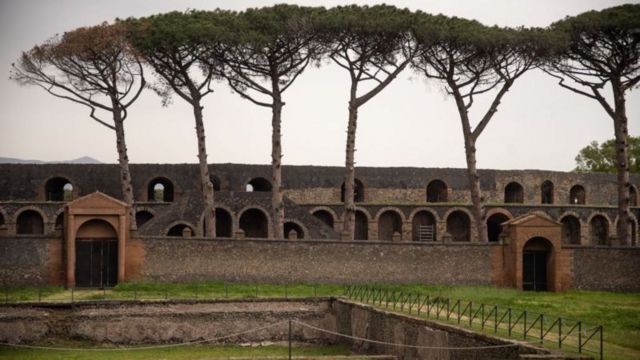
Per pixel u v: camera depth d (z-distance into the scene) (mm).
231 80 61750
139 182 73438
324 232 68125
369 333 43781
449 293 50625
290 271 55469
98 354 42500
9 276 52969
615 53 61781
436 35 60000
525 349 31109
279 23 59781
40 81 61531
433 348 37281
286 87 62500
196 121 61281
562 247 57156
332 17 59531
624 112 62156
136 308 46125
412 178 77812
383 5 61531
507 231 57281
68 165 73250
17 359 40812
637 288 57781
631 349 31766
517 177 79750
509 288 55562
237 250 55219
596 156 107062
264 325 47406
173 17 61406
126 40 60594
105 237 54219
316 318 48281
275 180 60688
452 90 62656
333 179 75688
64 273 53531
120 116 62438
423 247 56562
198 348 45188
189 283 54281
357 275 55906
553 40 60781
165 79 62500
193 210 67125
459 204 76125
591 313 42406
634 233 78750
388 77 62031
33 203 70312
